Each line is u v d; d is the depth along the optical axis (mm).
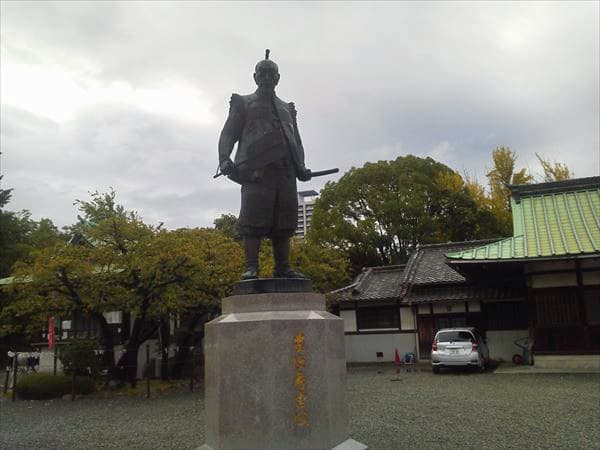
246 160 5801
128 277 15648
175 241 15664
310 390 4980
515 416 9664
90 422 11242
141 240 15789
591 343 17141
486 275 20094
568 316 17500
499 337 22984
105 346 17906
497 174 35406
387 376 18750
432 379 17031
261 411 4855
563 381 14508
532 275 18031
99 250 15281
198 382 18312
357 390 14844
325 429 4984
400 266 29297
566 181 19953
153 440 8945
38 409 13781
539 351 17719
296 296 5332
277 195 5902
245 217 5816
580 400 11219
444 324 24219
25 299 15539
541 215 19109
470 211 32844
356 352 26234
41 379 15945
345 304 26781
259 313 5160
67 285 15398
